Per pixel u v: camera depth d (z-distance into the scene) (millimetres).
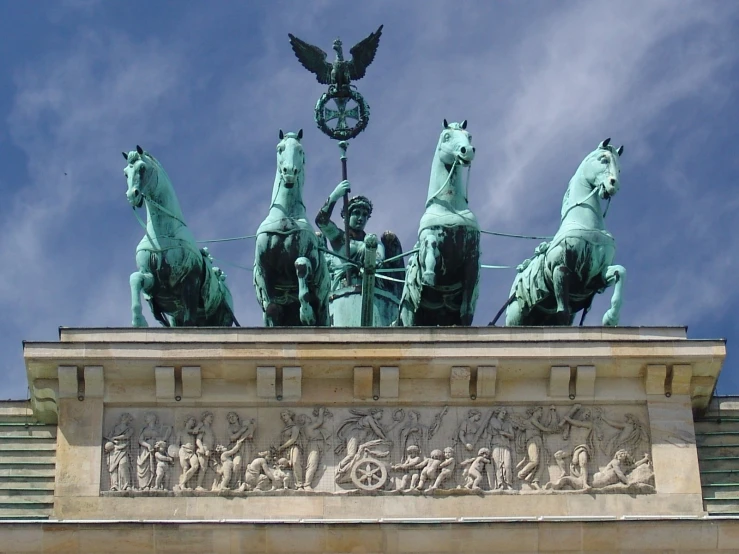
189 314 76500
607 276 76438
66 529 68625
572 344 72125
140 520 69062
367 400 72062
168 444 71438
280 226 77188
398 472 71188
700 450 72750
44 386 71812
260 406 72000
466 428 71812
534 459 71500
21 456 72062
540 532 69188
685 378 72375
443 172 77562
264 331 72312
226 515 70438
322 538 68812
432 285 76625
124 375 71938
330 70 85500
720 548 69250
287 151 77000
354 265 82688
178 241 76500
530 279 78312
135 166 76250
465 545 69062
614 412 72375
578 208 77625
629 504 71062
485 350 71938
